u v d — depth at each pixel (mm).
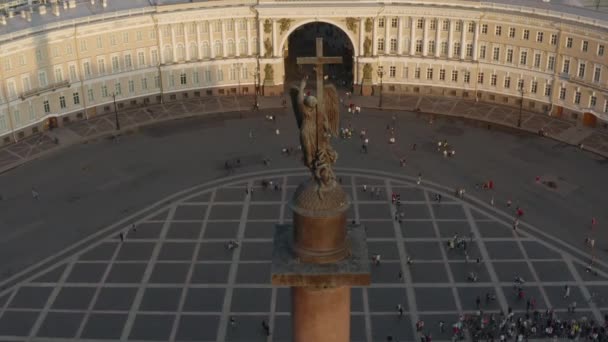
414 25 157375
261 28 158375
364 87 162250
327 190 28469
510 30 150125
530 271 104250
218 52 161125
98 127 148625
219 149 139875
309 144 28438
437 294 99500
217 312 96562
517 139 142625
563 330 92812
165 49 156750
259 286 101438
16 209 121062
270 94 163250
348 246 29328
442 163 133875
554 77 147750
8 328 94438
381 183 127000
